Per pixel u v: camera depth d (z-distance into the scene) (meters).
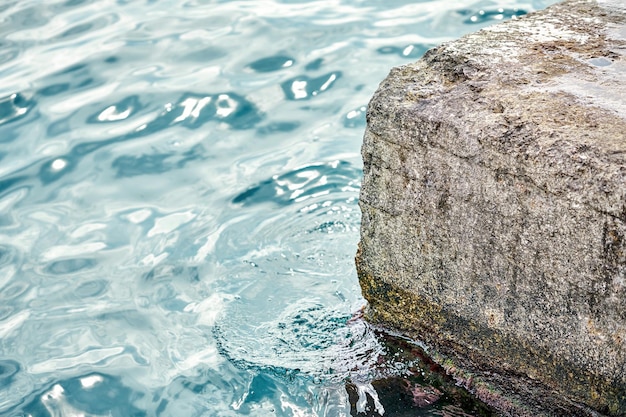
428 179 3.41
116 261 4.81
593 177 2.89
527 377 3.42
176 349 4.18
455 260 3.46
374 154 3.55
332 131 5.84
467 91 3.41
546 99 3.27
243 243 4.90
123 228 5.06
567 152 2.96
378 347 3.93
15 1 7.82
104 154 5.71
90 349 4.22
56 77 6.57
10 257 4.87
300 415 3.73
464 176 3.28
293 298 4.44
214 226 5.04
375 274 3.83
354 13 7.30
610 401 3.15
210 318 4.36
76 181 5.48
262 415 3.75
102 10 7.63
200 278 4.66
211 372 4.01
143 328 4.34
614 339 3.03
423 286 3.65
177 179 5.46
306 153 5.63
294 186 5.34
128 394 3.94
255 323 4.29
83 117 6.09
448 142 3.27
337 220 5.04
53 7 7.70
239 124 5.96
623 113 3.15
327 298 4.42
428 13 7.18
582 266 3.02
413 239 3.59
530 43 3.74
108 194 5.36
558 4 4.19
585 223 2.95
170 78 6.48
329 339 4.11
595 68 3.49
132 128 5.96
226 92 6.27
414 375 3.77
